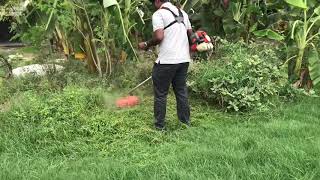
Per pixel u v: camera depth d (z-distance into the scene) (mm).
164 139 4219
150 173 3447
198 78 5141
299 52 5641
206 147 3852
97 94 4809
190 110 4930
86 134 4250
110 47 5480
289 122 4492
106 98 4805
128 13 5152
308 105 5164
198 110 4949
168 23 4238
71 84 5059
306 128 4320
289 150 3631
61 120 4367
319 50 5645
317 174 3324
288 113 4855
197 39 4398
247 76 4969
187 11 5766
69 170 3572
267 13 6387
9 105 4660
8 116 4398
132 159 3770
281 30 6387
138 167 3537
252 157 3605
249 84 4957
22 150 3943
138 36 5914
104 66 5645
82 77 5332
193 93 5262
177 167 3479
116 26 5223
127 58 5621
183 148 3928
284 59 5859
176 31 4258
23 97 4715
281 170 3383
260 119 4723
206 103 5090
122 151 3949
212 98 5082
